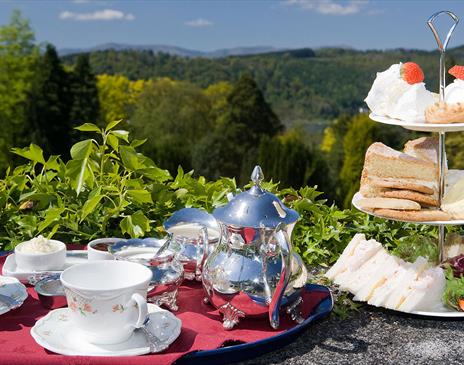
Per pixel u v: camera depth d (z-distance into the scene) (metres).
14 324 1.93
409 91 2.47
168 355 1.71
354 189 14.48
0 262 2.50
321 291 2.25
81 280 1.81
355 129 18.48
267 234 1.96
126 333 1.77
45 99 23.66
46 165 3.25
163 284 2.03
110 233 2.99
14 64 27.83
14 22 27.66
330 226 2.99
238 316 1.97
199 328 1.95
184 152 18.69
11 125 27.36
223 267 1.97
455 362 1.97
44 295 2.03
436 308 2.32
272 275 1.95
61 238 2.96
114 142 3.15
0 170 25.72
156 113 28.56
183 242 2.32
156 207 3.14
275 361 1.93
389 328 2.20
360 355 1.99
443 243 2.63
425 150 2.65
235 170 26.45
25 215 2.97
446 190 2.60
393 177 2.57
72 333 1.81
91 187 3.09
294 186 16.03
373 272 2.36
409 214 2.41
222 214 1.98
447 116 2.37
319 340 2.09
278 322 1.89
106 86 28.77
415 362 1.96
